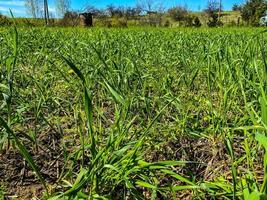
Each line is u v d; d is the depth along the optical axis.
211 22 33.09
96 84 3.06
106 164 1.40
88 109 1.36
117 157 1.54
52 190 1.77
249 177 1.63
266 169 1.13
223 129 2.07
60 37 7.54
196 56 4.72
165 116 2.64
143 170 1.64
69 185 1.57
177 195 1.78
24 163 2.01
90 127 1.40
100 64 3.17
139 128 2.30
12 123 2.03
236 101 2.80
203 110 2.77
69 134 2.42
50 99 2.67
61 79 3.67
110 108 3.01
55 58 4.73
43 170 1.99
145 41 7.12
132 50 5.02
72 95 3.31
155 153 2.12
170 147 2.22
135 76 3.13
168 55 5.09
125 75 2.75
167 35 9.79
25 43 5.73
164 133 2.27
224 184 1.61
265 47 4.09
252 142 2.05
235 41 6.28
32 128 2.48
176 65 4.49
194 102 2.89
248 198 1.08
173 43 6.86
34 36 6.93
